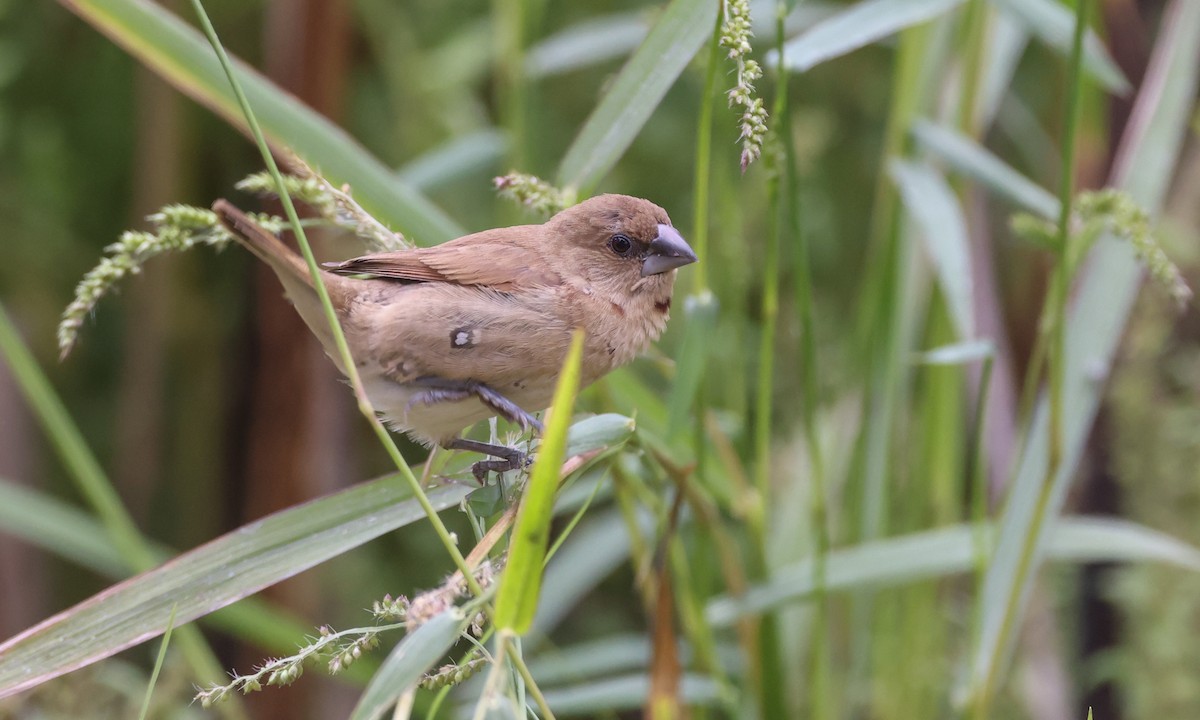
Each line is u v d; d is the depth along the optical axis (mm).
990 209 10562
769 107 9375
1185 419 7801
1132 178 6492
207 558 4590
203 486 10656
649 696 5727
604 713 8023
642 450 5160
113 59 10039
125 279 10281
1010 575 6070
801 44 5426
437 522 3719
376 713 3432
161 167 9883
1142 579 7754
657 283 5699
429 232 5855
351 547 4703
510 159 7340
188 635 6262
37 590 10086
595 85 10430
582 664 7211
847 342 8922
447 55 9406
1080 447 6145
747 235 8156
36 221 9922
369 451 10469
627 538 7395
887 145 7105
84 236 10336
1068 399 6219
